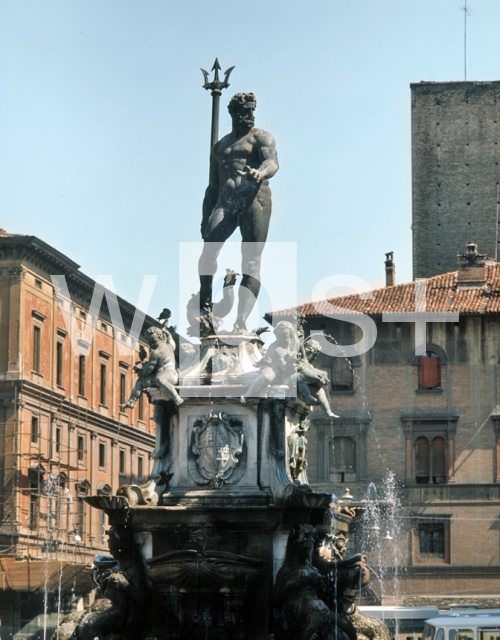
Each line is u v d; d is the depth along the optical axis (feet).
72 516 329.31
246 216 82.23
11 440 304.50
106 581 81.00
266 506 75.56
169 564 74.02
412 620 233.35
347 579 76.84
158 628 75.20
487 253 372.17
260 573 74.69
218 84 85.76
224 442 78.02
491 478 306.96
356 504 300.81
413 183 376.27
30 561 280.51
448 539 304.50
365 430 309.22
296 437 80.64
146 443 395.96
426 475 309.01
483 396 309.83
